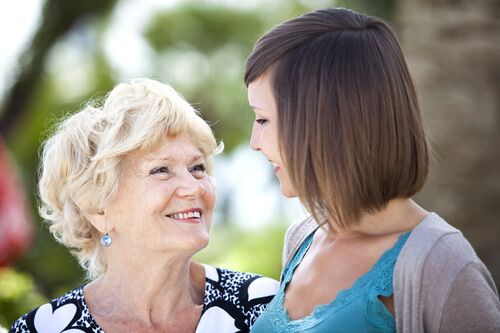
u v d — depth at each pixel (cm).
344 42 228
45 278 1356
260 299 303
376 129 222
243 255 904
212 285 308
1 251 733
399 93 226
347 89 223
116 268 298
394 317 220
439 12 637
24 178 1538
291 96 229
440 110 628
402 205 231
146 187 284
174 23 2031
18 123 1356
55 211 306
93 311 300
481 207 622
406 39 666
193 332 301
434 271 211
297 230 275
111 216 291
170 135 289
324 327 225
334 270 238
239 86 1992
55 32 1315
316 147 225
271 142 237
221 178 1806
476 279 209
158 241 286
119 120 286
